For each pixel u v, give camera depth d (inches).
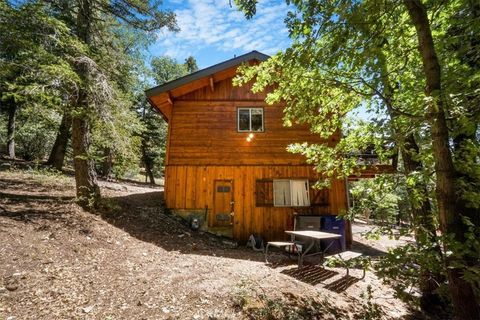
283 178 490.6
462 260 125.6
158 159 1074.1
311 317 203.0
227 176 487.8
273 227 476.1
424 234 154.9
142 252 295.1
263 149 498.9
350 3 137.5
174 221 456.4
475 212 182.9
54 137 822.5
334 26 149.4
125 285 212.4
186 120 503.2
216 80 518.0
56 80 310.5
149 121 1019.3
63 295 187.0
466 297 129.6
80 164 378.9
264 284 239.5
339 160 231.3
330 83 199.8
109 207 388.8
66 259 236.8
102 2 396.2
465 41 179.5
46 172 567.5
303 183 492.1
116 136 381.7
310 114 235.1
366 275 316.2
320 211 482.6
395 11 163.8
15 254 220.1
